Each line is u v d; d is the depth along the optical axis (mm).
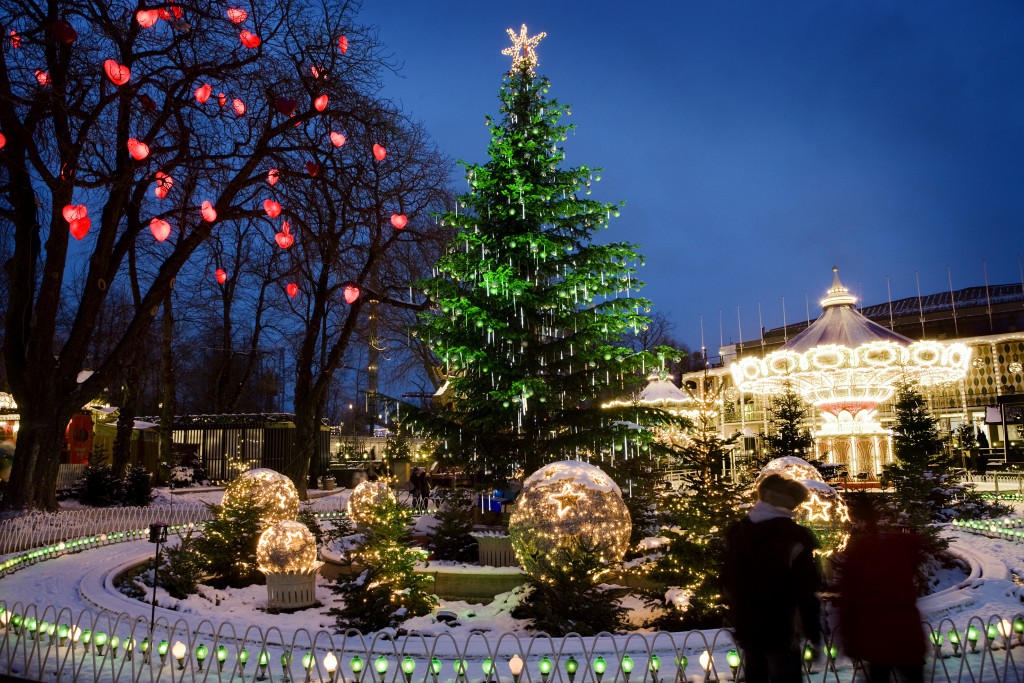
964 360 27578
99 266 21500
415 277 28922
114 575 13156
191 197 21281
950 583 12531
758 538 5152
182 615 9914
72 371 21438
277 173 20656
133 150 13578
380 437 54844
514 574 12836
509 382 16500
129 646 7410
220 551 14531
